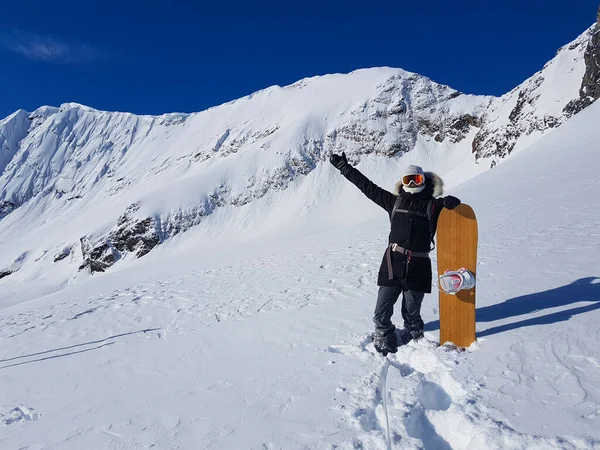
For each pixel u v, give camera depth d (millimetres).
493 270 6121
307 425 3012
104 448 3229
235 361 4539
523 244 7508
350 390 3404
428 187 4074
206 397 3775
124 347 5965
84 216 190125
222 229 124062
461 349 3756
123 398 4109
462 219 3891
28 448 3432
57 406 4207
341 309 5824
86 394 4387
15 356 6469
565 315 3893
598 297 4207
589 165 18312
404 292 4145
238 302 7664
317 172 138250
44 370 5449
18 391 4793
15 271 145750
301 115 167750
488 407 2721
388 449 2545
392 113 152625
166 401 3859
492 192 18281
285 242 23375
